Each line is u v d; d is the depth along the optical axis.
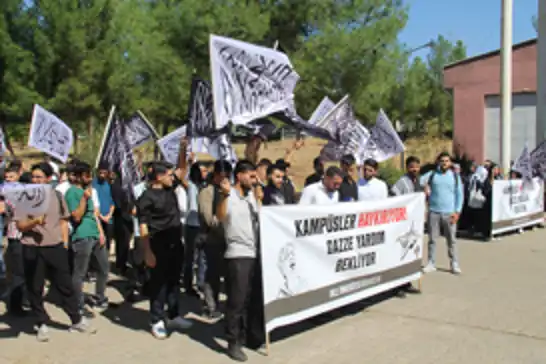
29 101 16.42
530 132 22.73
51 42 16.91
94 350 5.76
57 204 6.04
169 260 6.18
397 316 6.86
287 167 8.21
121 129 7.09
